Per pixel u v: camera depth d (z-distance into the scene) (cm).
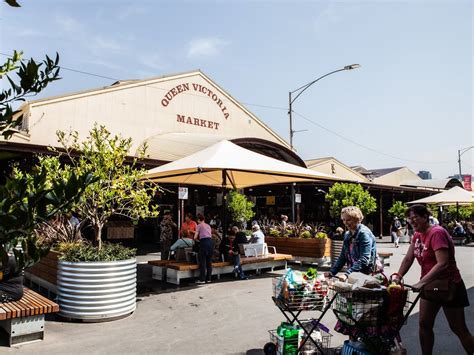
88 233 1881
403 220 2630
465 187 4353
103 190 742
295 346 479
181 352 528
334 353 499
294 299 455
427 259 441
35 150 1228
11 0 161
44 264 870
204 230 986
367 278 425
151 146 2023
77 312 655
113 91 2056
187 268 982
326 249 1285
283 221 1516
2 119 164
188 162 1003
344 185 2070
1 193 140
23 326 561
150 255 1638
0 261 145
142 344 558
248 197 2778
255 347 547
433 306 434
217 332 612
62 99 1859
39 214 145
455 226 2536
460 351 526
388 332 425
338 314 434
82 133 1912
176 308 754
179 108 2348
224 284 980
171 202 2230
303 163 2405
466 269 1290
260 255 1150
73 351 530
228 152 1019
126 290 691
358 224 504
